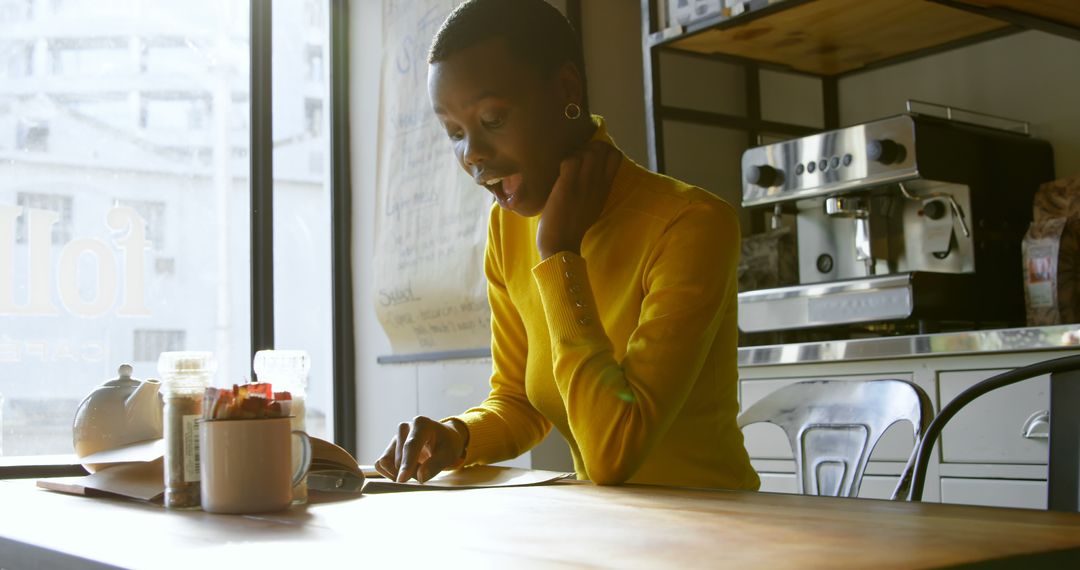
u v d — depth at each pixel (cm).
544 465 275
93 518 87
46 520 86
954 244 252
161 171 305
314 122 329
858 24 282
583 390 113
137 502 101
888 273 255
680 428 125
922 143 242
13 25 288
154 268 303
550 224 121
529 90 121
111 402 127
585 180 124
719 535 66
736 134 340
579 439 114
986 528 68
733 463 129
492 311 149
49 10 293
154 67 305
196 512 90
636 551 61
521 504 88
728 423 130
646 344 115
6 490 117
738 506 84
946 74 303
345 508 89
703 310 117
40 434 286
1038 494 200
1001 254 255
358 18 331
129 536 74
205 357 98
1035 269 238
